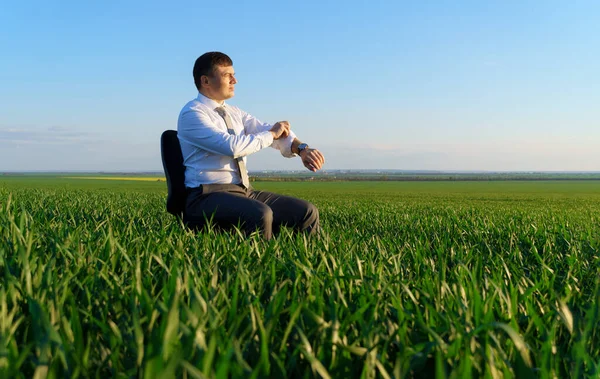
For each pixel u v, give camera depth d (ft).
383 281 9.17
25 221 14.42
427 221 27.96
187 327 5.12
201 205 17.71
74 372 4.91
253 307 6.92
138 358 5.11
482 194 132.87
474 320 6.85
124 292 7.75
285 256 11.41
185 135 17.92
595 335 7.23
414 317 6.75
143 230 18.81
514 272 11.58
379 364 5.13
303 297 7.78
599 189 192.13
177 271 7.25
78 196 56.75
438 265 13.11
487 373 5.36
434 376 5.89
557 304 8.73
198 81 18.60
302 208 18.33
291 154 19.25
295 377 5.75
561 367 6.52
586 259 15.39
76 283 8.25
